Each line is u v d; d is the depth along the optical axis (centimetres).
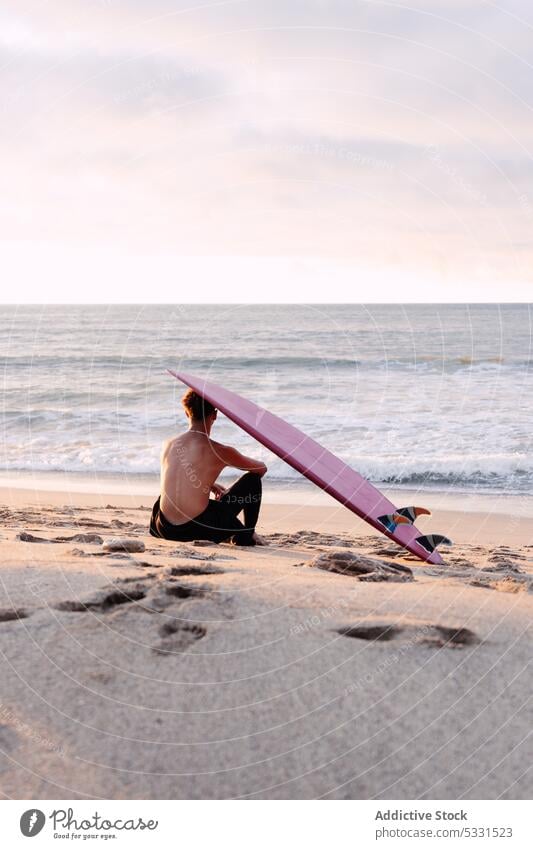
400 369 1664
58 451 927
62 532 411
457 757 155
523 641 203
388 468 819
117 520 505
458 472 791
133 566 275
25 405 1277
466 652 196
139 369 1720
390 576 283
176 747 156
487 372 1599
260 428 400
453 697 174
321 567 304
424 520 625
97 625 208
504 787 147
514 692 176
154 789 146
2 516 521
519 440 924
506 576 317
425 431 991
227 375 1648
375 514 379
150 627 207
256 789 146
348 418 1101
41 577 249
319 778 150
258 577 265
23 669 181
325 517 620
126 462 869
